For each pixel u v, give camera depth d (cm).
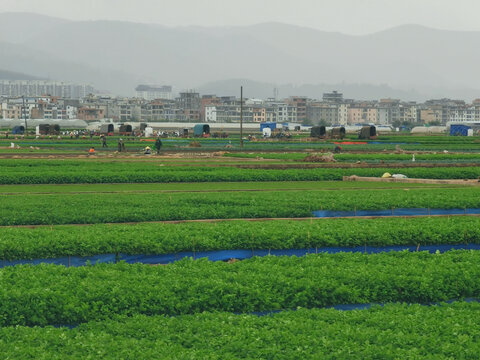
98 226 4481
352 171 8669
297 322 2683
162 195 6244
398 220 4791
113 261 3844
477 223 4538
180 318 2783
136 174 7975
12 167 8944
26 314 2806
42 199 5859
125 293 2947
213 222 4853
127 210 5169
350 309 3050
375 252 4175
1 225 4716
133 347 2412
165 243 3928
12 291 2881
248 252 4038
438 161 11062
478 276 3334
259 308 2998
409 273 3341
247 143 17950
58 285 3019
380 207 5553
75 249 3797
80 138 19888
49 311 2828
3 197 6062
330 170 8700
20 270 3350
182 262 3566
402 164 10062
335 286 3130
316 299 3091
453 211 5675
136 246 3862
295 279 3177
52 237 3916
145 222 4797
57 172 8012
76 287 3002
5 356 2311
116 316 2816
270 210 5331
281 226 4403
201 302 2953
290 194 6350
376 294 3152
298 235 4103
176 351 2375
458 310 2884
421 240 4253
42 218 4816
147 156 12106
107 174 7931
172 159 11400
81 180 7806
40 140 18175
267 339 2484
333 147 15588
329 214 5469
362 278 3206
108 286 3005
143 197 6059
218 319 2741
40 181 7725
